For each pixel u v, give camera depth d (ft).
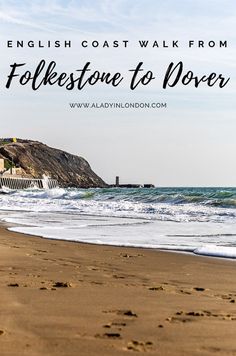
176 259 31.37
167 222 63.00
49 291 19.10
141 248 37.58
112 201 116.78
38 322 13.91
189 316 15.35
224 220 64.69
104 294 18.88
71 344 11.70
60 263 28.78
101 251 35.55
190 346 11.89
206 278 23.99
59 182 646.74
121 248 37.52
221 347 11.87
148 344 11.95
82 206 99.30
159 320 14.70
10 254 32.12
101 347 11.54
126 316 15.15
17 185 426.51
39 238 44.83
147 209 86.12
